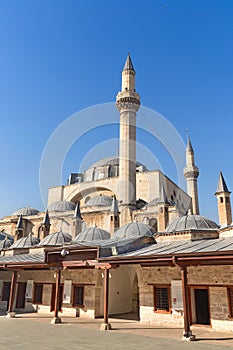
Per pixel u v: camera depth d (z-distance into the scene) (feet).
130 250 70.44
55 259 72.74
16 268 82.64
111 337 52.47
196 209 175.63
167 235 78.48
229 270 59.88
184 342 48.37
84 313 79.30
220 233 74.54
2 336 52.95
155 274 70.03
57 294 71.41
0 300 102.22
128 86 149.69
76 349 43.19
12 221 183.62
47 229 138.21
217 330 58.49
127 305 89.20
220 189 89.66
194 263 53.83
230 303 58.44
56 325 66.13
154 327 63.46
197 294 63.93
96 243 73.20
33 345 45.73
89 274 81.46
